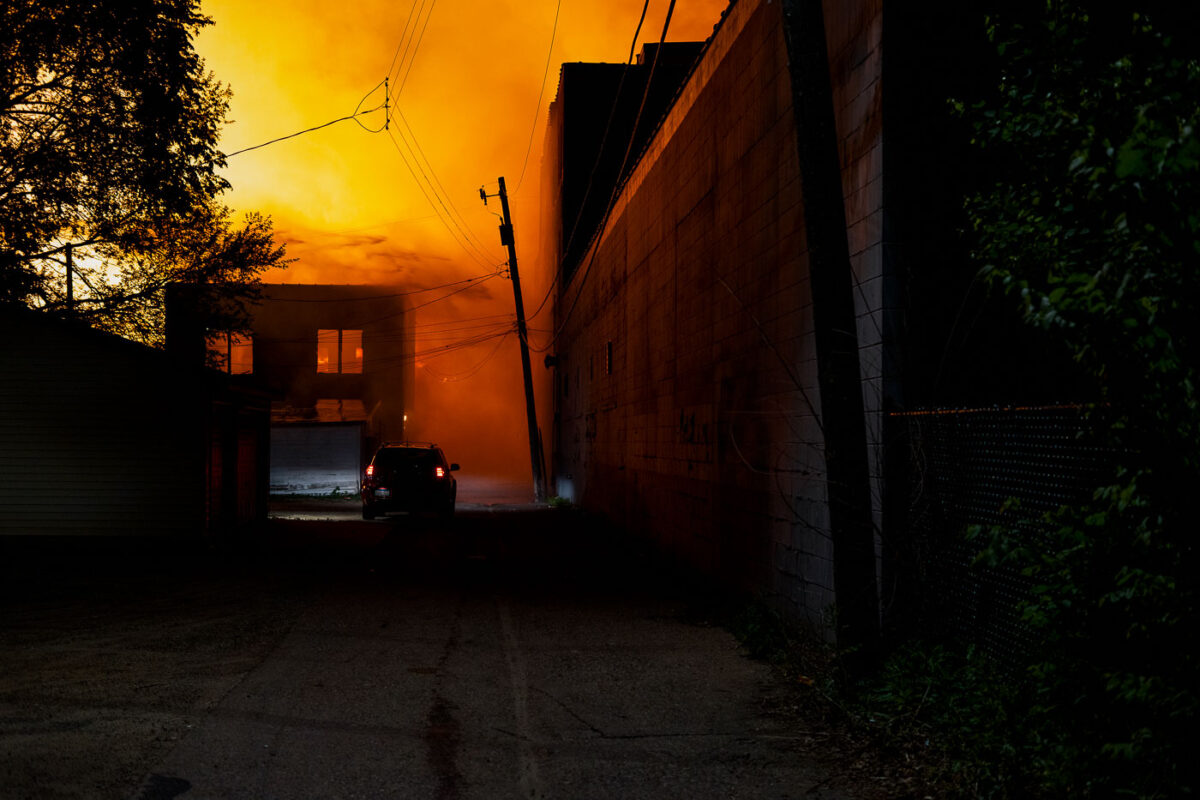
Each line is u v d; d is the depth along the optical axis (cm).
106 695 631
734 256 1097
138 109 1888
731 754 537
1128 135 345
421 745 549
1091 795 388
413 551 1619
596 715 614
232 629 873
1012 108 424
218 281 2342
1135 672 374
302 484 3731
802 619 836
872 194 701
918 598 655
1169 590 332
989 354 662
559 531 2064
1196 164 288
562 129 3569
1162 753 343
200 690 651
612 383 2180
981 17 690
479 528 2144
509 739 563
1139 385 341
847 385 617
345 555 1530
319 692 657
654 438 1642
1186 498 334
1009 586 538
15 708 593
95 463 1537
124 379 1545
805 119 624
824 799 468
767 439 956
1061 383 615
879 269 683
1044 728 437
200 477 1544
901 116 684
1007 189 438
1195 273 310
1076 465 475
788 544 884
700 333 1283
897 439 670
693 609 1023
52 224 1952
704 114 1255
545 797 472
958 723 514
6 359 1538
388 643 828
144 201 2012
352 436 3772
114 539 1533
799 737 566
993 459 559
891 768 500
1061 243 373
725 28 1141
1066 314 340
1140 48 375
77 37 1816
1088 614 387
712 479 1212
